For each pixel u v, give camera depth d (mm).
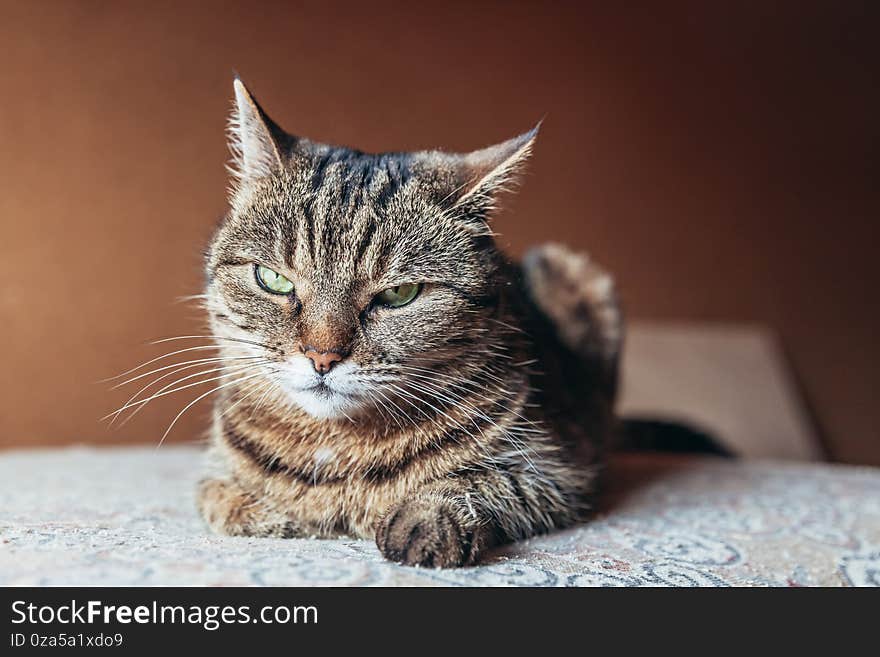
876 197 1042
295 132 849
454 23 914
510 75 934
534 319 511
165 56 800
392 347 395
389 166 423
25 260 757
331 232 395
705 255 999
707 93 999
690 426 707
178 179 800
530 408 431
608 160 965
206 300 434
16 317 752
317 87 857
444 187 417
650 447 690
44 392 757
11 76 756
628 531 429
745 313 1012
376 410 403
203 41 813
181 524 416
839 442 1025
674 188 988
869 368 1036
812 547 419
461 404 408
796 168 1026
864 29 1039
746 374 899
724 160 1005
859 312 1038
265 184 418
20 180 757
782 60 1020
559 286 575
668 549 403
